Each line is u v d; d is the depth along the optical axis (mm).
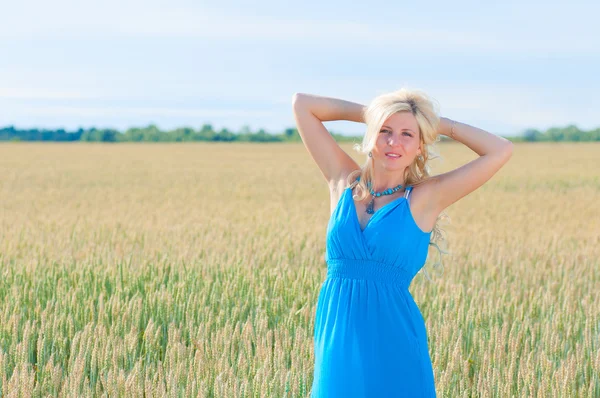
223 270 7113
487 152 3115
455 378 4062
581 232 12195
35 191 20547
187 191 21141
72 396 3615
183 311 5480
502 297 6367
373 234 2980
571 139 86750
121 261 7016
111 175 28500
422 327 3082
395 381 2930
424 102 3041
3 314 5035
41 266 6934
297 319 5375
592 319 5598
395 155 3031
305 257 8234
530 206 17531
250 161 41812
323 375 3016
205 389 3799
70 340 4816
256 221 12898
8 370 4148
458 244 10148
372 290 2980
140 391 3621
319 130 3359
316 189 22297
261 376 3775
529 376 4055
